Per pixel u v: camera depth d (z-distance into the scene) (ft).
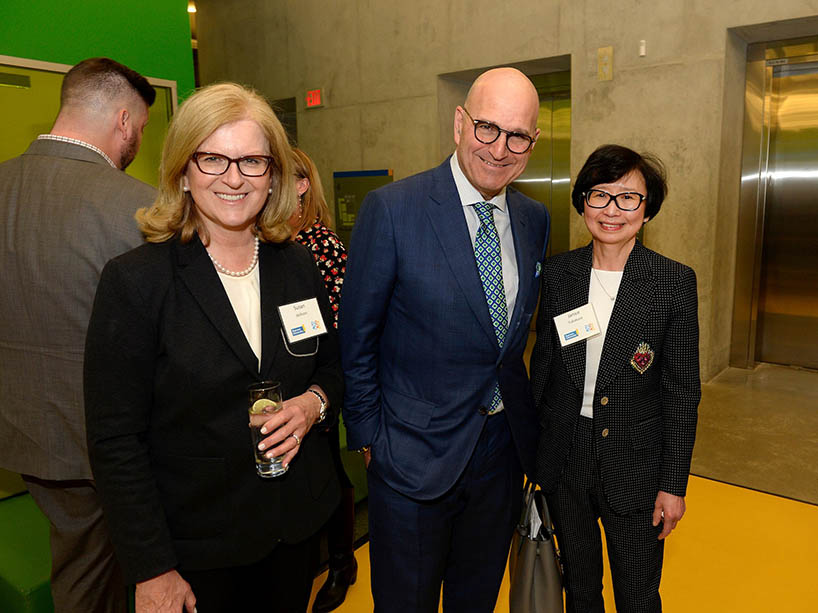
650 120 14.48
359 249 4.82
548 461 5.43
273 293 4.17
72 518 5.27
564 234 18.45
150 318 3.60
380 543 5.09
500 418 5.26
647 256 5.13
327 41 20.39
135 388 3.61
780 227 15.31
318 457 4.44
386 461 4.88
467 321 4.75
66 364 4.87
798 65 14.17
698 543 8.34
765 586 7.41
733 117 14.17
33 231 4.74
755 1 12.77
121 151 5.38
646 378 5.12
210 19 23.77
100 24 9.53
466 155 4.65
